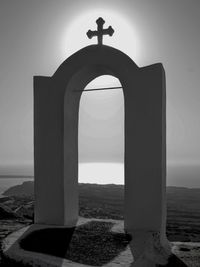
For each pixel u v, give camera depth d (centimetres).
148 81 680
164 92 702
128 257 511
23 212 988
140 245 569
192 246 684
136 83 689
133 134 691
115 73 706
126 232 655
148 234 635
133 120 692
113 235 631
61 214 725
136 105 689
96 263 488
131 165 691
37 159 750
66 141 742
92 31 736
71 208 754
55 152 739
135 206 683
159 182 667
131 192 688
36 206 746
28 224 766
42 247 563
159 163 668
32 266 503
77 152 789
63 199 727
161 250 622
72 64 728
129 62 691
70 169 756
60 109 737
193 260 599
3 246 572
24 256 522
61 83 736
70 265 482
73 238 613
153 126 675
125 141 697
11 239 611
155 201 668
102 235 631
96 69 735
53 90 741
